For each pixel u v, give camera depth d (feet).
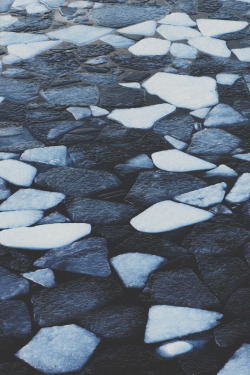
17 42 11.76
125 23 12.45
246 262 6.49
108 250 6.70
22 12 13.07
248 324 5.74
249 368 5.29
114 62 10.99
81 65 10.92
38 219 7.18
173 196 7.54
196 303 5.98
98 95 9.93
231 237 6.84
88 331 5.71
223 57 11.09
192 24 12.34
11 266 6.49
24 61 11.06
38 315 5.89
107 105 9.64
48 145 8.66
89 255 6.62
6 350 5.54
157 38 11.82
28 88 10.17
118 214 7.25
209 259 6.54
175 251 6.66
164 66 10.81
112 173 8.02
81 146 8.61
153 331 5.69
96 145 8.64
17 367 5.37
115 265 6.48
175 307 5.95
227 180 7.81
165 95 9.89
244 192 7.57
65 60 11.10
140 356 5.45
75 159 8.32
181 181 7.81
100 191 7.68
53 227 7.05
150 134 8.87
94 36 11.95
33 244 6.79
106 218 7.19
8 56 11.25
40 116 9.37
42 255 6.64
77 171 8.06
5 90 10.11
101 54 11.28
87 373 5.31
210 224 7.05
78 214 7.26
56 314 5.90
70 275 6.37
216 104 9.61
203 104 9.62
